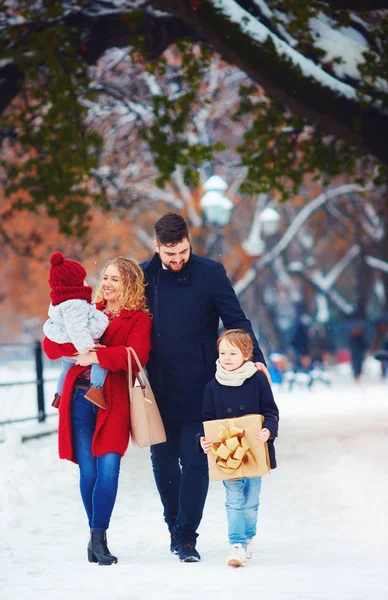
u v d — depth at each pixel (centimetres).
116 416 674
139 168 2448
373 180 1773
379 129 1336
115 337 682
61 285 675
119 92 1841
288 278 5091
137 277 691
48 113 1622
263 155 1694
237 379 651
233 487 648
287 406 2259
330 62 1375
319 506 887
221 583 565
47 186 1784
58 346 675
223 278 688
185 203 3356
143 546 719
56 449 1279
